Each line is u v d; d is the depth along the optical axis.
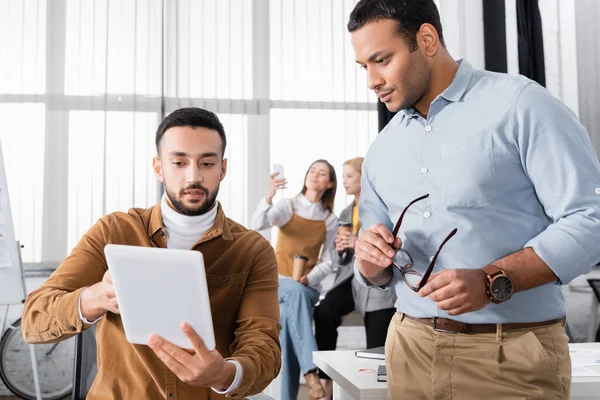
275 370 1.32
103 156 4.27
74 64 4.27
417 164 1.39
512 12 4.35
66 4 4.28
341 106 4.47
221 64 4.39
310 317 3.37
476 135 1.29
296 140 4.43
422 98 1.38
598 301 4.24
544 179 1.22
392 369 1.43
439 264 1.35
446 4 4.41
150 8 4.35
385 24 1.29
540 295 1.27
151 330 1.10
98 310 1.24
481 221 1.29
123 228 1.45
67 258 1.43
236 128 4.38
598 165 1.24
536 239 1.19
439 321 1.33
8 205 3.34
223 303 1.42
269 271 1.48
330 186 3.71
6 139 4.18
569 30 4.38
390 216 1.48
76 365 1.83
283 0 4.45
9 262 3.31
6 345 4.09
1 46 4.20
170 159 1.38
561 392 1.23
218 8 4.40
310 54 4.46
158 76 4.34
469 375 1.29
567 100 4.37
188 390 1.33
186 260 1.02
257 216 3.69
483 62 4.38
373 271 1.41
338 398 1.83
